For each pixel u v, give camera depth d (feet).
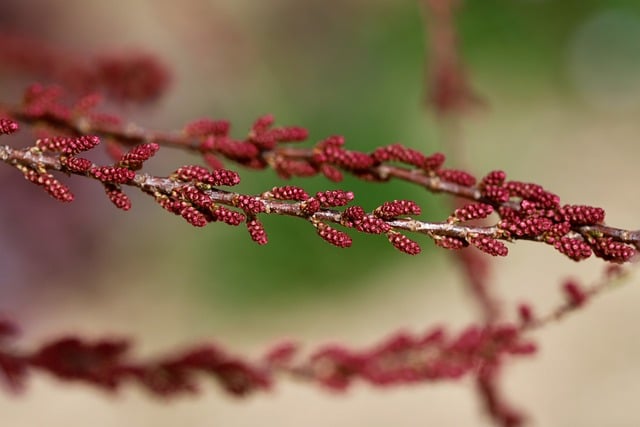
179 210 1.13
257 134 1.32
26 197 4.46
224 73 4.39
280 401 3.86
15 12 4.84
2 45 1.76
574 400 3.65
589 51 5.04
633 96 4.95
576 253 1.13
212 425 3.77
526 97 4.93
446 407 3.72
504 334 1.37
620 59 5.03
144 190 1.13
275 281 4.45
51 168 1.13
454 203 1.50
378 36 4.91
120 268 4.67
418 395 3.79
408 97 4.60
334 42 4.93
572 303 1.34
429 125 4.45
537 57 5.00
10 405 3.95
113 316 4.51
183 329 4.43
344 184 3.89
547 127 4.81
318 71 4.83
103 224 4.72
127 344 1.44
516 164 4.64
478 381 1.46
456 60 1.80
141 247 4.78
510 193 1.20
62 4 5.01
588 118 4.91
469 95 1.81
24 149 1.13
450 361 1.39
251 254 4.49
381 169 1.28
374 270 4.39
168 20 3.60
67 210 4.58
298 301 4.42
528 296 4.01
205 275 4.60
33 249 4.48
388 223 1.14
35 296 4.46
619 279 1.32
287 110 4.66
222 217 1.13
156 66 1.67
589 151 4.75
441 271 4.31
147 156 1.13
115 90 1.67
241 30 4.41
